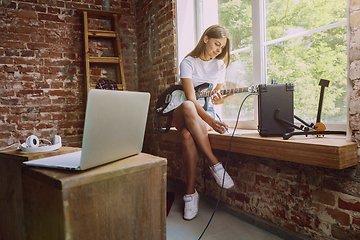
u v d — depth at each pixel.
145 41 3.41
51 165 0.92
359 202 1.25
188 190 1.92
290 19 1.84
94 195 0.87
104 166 0.96
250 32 2.16
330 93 1.62
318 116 1.54
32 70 3.13
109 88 3.21
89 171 0.88
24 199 0.99
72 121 3.32
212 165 1.82
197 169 2.38
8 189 1.21
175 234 1.66
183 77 2.08
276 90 1.56
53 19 3.23
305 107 1.78
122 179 0.94
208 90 2.18
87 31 3.21
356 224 1.27
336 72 1.58
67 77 3.29
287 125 1.54
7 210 1.23
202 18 2.75
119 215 0.94
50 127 3.22
